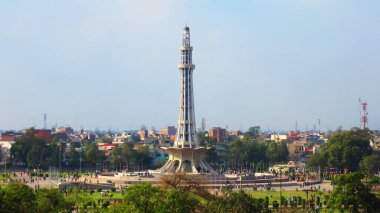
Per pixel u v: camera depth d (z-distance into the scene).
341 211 186.38
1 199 148.50
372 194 180.75
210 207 168.38
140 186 150.00
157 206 147.75
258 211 179.38
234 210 171.88
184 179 197.00
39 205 162.00
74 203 190.50
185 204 153.12
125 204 148.62
